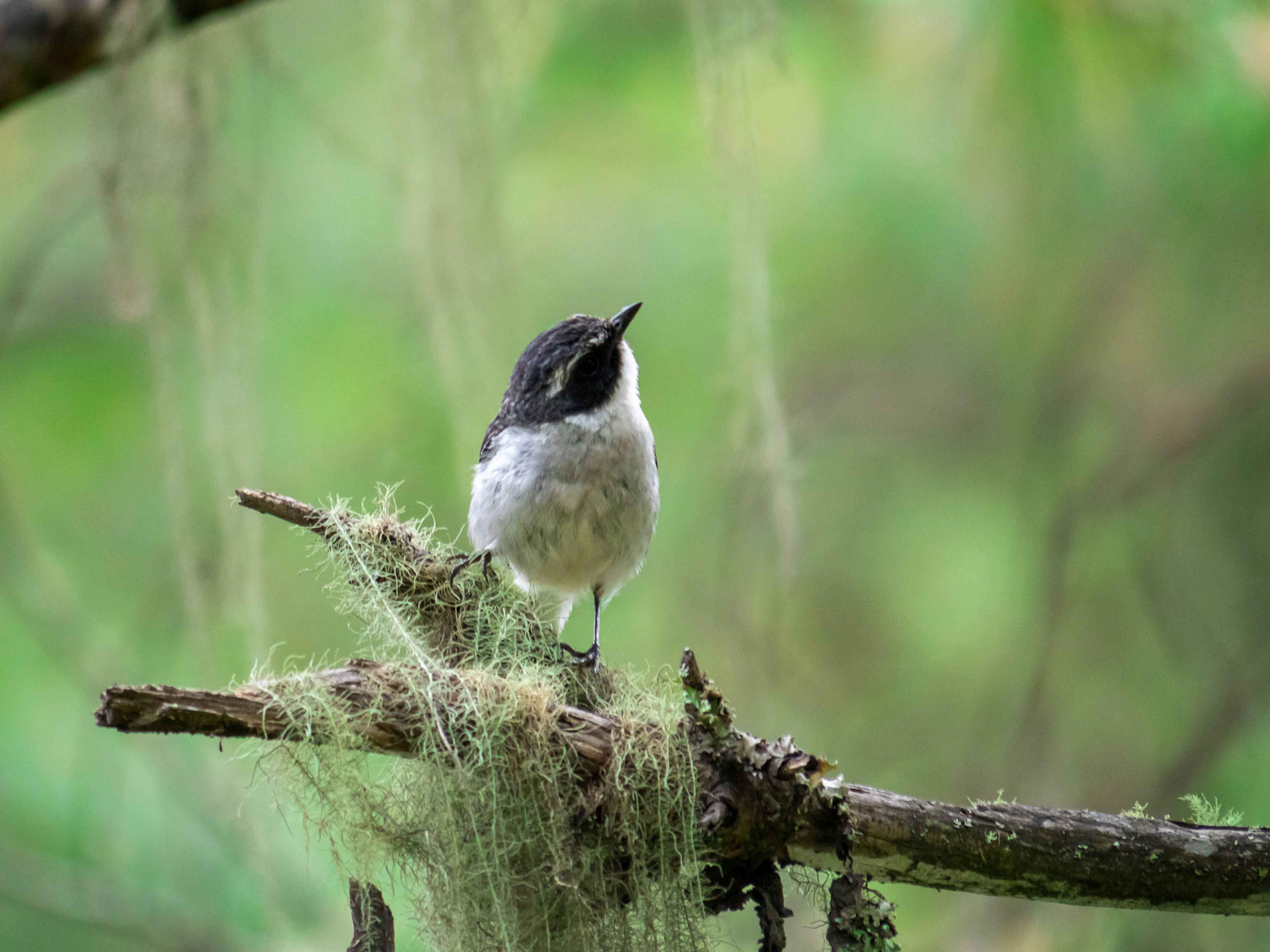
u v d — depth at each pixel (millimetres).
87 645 10094
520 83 9805
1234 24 8758
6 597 10594
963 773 11836
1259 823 10102
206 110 7559
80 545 11789
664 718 5344
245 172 7961
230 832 8727
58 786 10164
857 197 10961
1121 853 5531
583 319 8164
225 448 7973
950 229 10742
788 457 7621
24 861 9672
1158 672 12008
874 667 12445
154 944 9328
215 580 8695
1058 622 11445
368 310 11516
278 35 10703
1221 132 9344
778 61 7301
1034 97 9406
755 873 5379
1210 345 11648
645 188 11859
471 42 7828
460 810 5211
